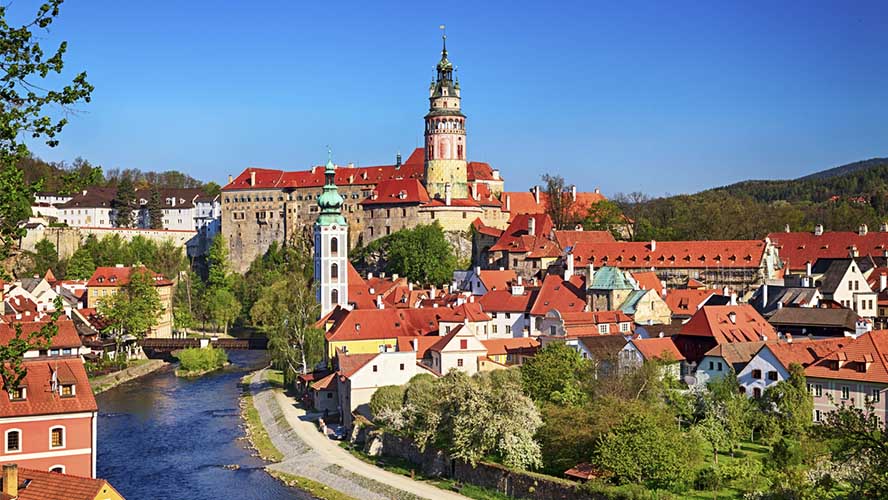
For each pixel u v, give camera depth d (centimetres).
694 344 15275
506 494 11231
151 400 18862
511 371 14550
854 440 6481
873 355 12531
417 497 11475
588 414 11862
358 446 14325
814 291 19362
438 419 12744
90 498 7462
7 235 4628
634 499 9775
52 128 4403
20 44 4275
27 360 11088
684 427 12644
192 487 12419
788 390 12450
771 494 9175
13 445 10275
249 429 16075
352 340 18938
